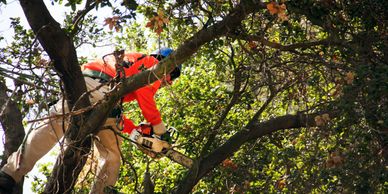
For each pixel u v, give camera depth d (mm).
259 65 9039
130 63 7699
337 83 8070
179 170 11133
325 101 8266
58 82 7398
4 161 8117
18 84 7480
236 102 9711
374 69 7316
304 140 8555
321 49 8539
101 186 7734
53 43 7070
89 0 8312
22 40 8523
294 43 8602
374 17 7992
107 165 7758
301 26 9109
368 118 7289
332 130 7832
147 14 7488
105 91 7562
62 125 7082
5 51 8477
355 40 8039
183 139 10398
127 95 7793
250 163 9289
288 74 8906
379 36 8023
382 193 7809
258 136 8742
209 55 9180
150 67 7680
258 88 9398
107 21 7551
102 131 7746
